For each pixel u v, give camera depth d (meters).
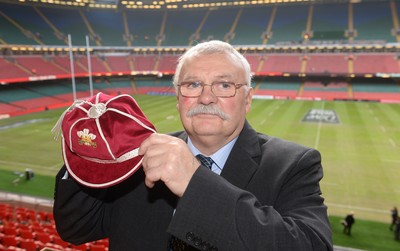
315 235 1.54
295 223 1.57
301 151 2.08
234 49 2.02
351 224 13.72
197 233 1.38
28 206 16.33
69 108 1.89
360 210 16.08
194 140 2.07
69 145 1.81
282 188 1.92
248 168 2.00
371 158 23.67
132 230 2.14
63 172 2.00
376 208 16.30
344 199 17.31
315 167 2.01
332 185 19.11
